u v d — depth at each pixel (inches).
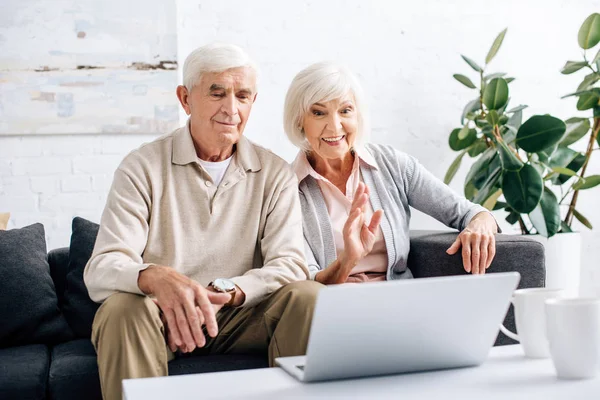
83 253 98.1
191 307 64.0
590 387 46.7
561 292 55.5
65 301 96.0
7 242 94.1
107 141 128.6
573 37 150.2
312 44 138.2
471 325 51.0
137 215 79.2
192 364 74.0
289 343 69.5
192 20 132.8
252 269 79.6
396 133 142.6
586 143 152.3
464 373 51.4
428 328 49.8
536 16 148.4
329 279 83.0
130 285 68.4
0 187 124.6
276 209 83.7
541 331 54.9
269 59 136.3
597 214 151.6
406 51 142.7
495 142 123.0
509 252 87.9
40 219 126.3
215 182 84.1
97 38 126.7
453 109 144.9
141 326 65.7
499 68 147.1
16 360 80.4
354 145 94.4
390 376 51.0
